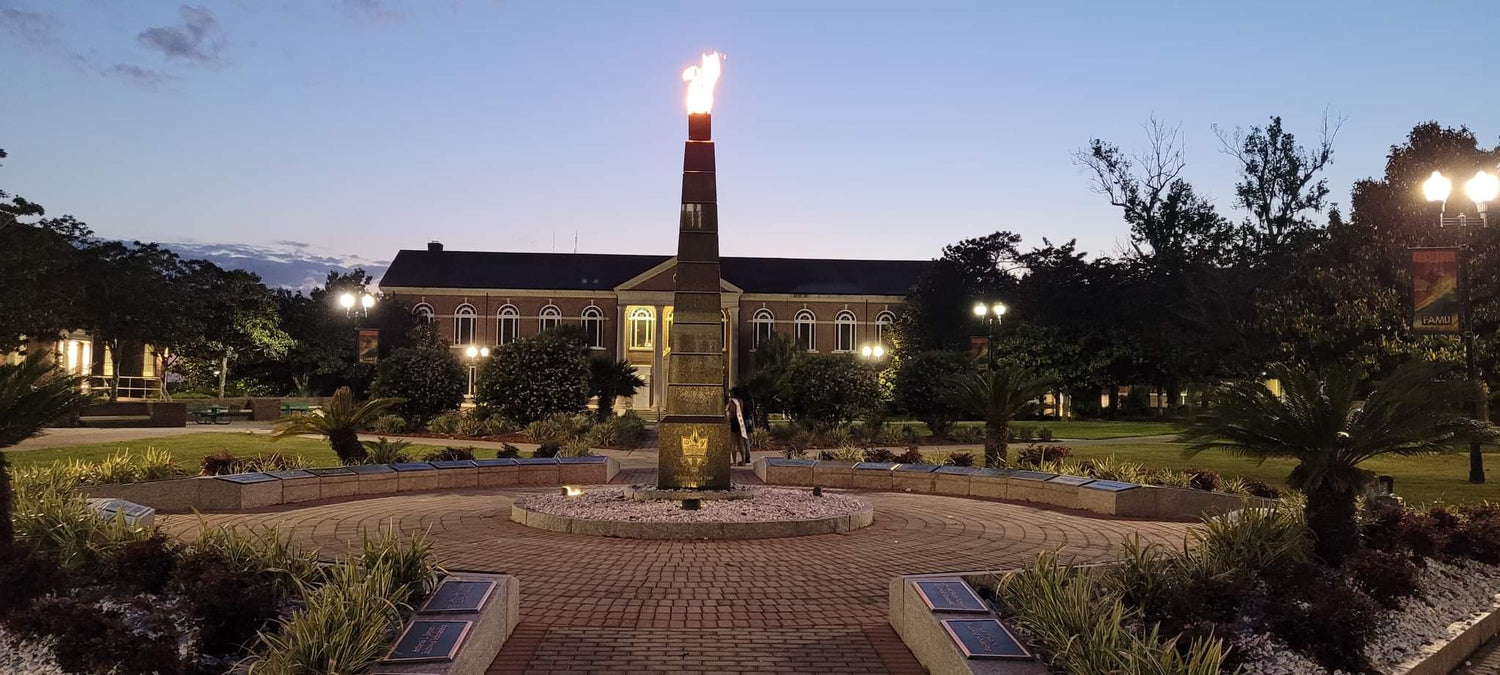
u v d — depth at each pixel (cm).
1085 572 691
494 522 1169
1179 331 4797
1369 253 3412
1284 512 913
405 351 3123
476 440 2773
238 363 6050
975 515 1289
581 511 1130
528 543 1015
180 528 1096
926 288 6134
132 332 4503
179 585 658
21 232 3534
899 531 1127
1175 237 5209
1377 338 3288
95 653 530
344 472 1462
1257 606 681
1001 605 663
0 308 3422
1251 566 730
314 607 542
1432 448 870
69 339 4847
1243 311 4362
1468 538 921
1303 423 866
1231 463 2078
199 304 5106
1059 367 5284
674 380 1277
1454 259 1683
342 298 3216
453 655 517
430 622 568
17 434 819
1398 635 678
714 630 682
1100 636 536
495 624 612
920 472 1605
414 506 1333
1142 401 5856
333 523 1159
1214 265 4747
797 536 1075
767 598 777
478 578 661
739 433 2095
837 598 780
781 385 3139
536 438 2736
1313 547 846
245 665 538
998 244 6216
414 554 672
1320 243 3956
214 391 5956
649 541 1033
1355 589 725
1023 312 5697
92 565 715
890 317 6456
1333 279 3391
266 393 6322
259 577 642
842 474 1673
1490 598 810
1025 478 1467
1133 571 687
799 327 6412
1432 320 1692
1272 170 4844
